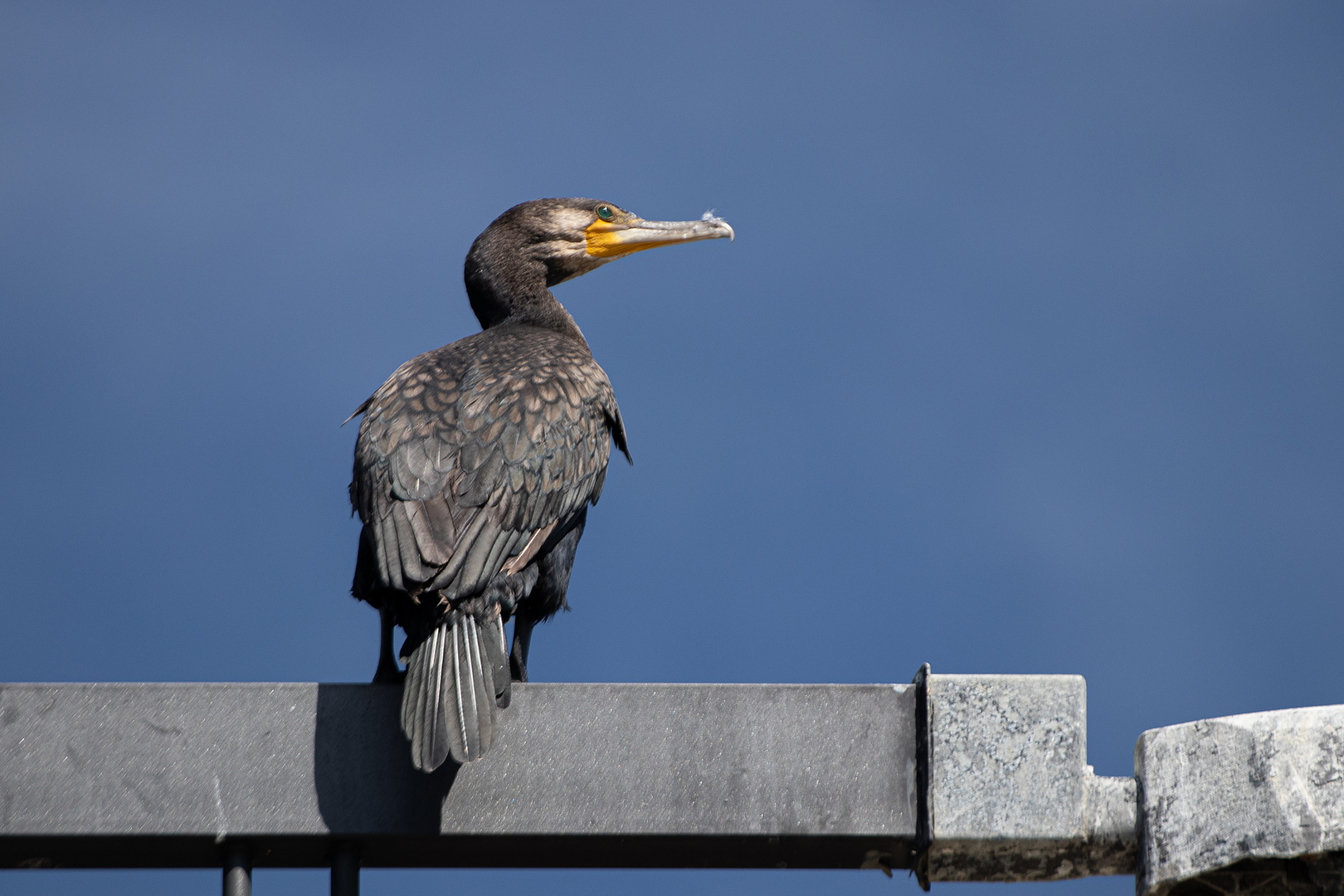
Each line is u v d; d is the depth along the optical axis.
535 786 10.19
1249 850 9.82
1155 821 10.19
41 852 10.40
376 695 10.44
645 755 10.25
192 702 10.33
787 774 10.23
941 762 10.23
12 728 10.18
